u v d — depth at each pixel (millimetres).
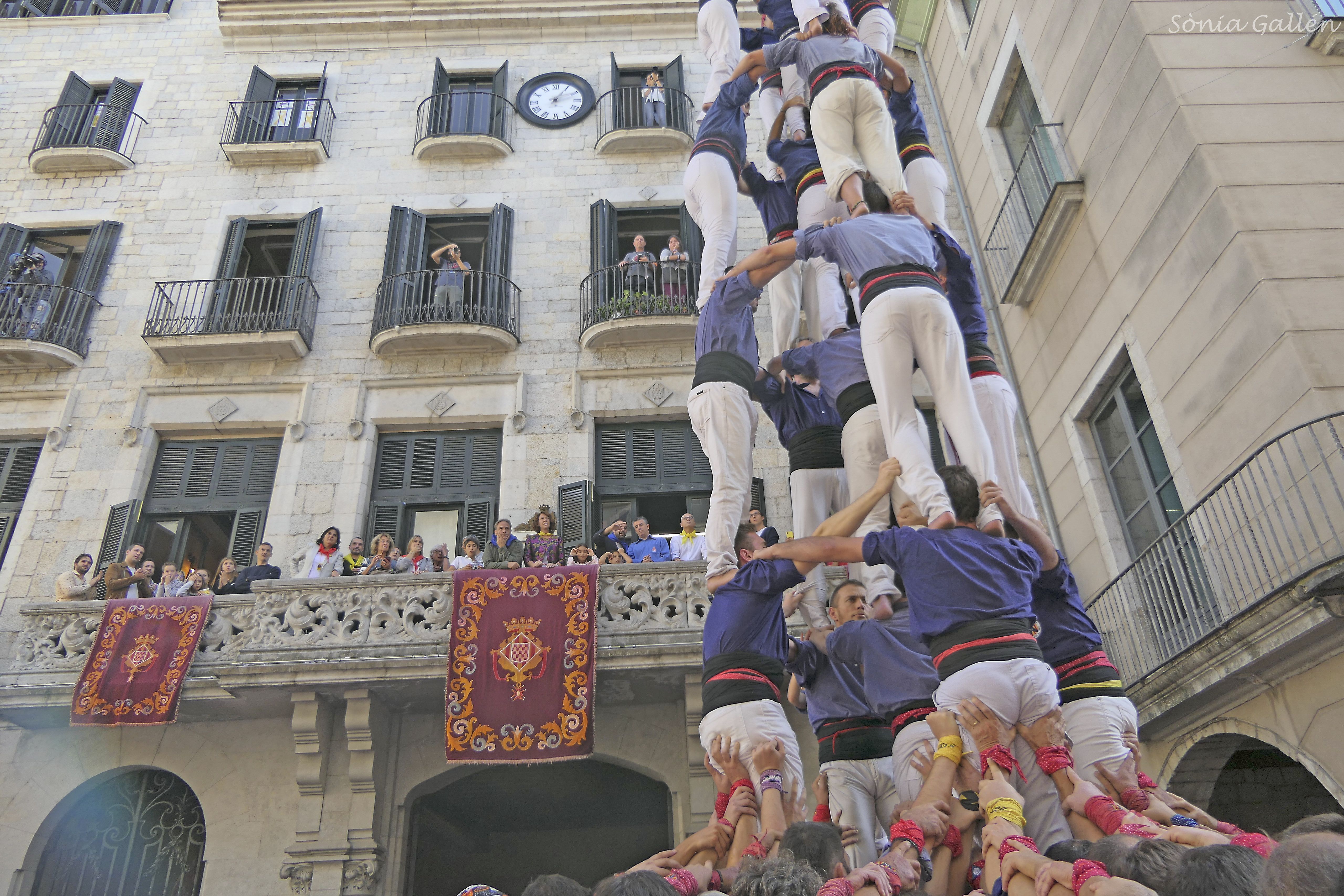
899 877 3014
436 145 15320
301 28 16703
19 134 15852
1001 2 13414
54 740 10984
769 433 13156
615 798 13086
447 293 13891
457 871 13266
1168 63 9633
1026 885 2691
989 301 14039
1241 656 8023
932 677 4289
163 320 13828
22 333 13500
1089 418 11688
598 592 10211
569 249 14773
